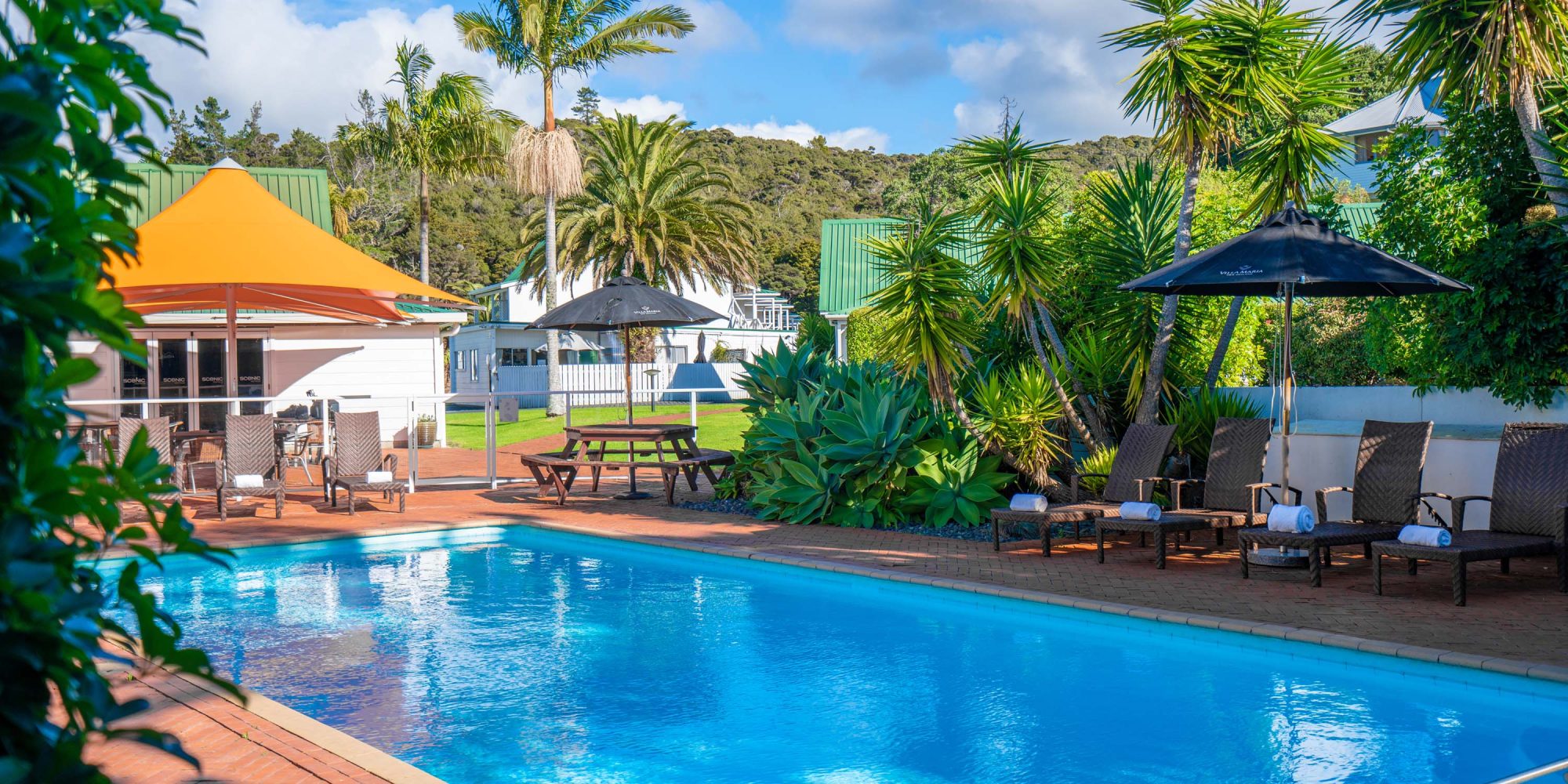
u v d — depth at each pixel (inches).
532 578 404.2
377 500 583.5
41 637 53.6
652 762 211.6
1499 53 323.0
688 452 584.1
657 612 343.0
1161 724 229.0
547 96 1359.5
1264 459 390.0
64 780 54.7
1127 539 441.1
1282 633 275.6
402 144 1459.2
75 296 57.2
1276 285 390.3
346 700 252.8
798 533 465.1
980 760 210.1
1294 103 411.5
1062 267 519.5
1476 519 384.5
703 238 1563.7
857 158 4503.0
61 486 53.9
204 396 887.7
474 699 253.8
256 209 554.6
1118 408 505.4
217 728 211.8
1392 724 225.9
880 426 475.5
